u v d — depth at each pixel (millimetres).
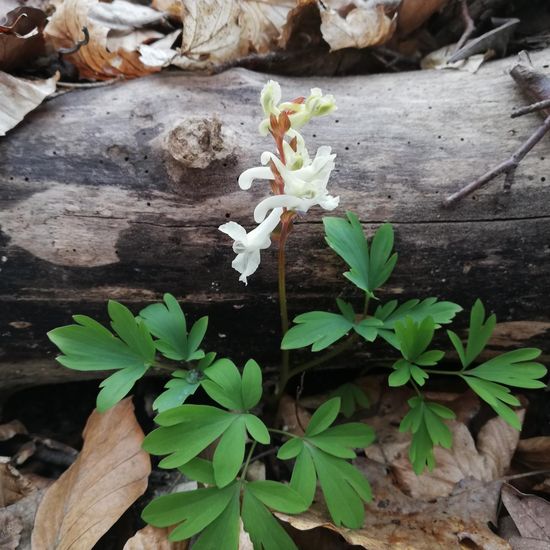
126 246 174
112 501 163
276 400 203
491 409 209
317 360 188
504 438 196
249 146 185
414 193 182
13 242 168
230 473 141
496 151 186
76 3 219
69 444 202
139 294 179
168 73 208
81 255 172
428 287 183
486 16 258
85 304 177
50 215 170
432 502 177
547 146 181
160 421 142
